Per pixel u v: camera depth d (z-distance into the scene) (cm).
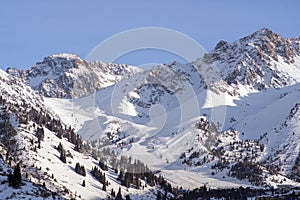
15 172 15525
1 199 14338
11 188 15150
